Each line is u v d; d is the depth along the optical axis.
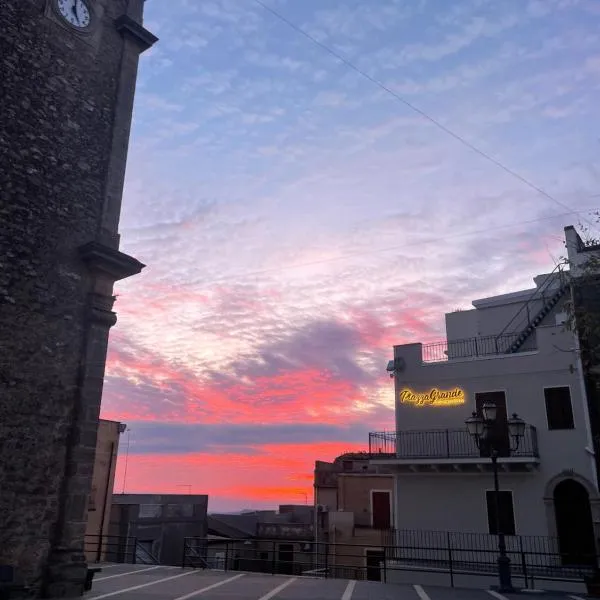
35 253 12.68
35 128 13.26
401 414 23.70
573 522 19.70
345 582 15.28
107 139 14.82
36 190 12.98
